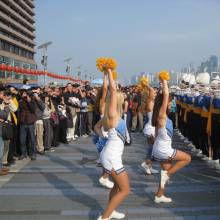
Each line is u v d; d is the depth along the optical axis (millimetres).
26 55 103375
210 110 9578
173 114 18000
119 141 5301
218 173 8883
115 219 5738
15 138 10195
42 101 11188
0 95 8719
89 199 6797
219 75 16297
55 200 6738
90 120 16797
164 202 6555
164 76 6312
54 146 12758
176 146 13125
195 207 6324
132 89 18891
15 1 98250
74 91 15281
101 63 5336
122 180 5262
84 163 10078
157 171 8859
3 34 82438
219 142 9281
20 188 7539
